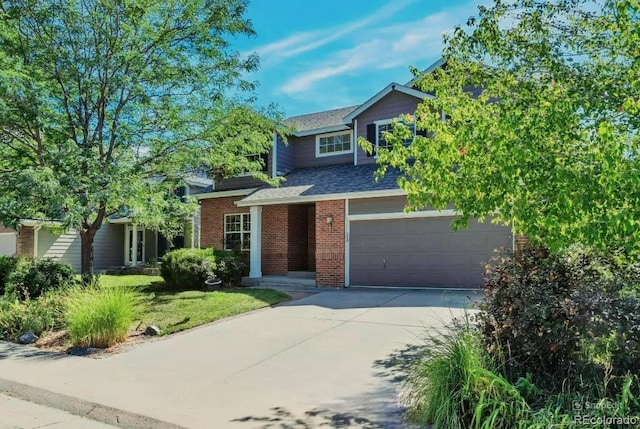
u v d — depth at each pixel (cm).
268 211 1738
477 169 425
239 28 1222
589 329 405
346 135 1809
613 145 331
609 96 420
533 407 386
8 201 1005
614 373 400
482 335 477
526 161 378
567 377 420
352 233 1408
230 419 444
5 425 464
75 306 818
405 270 1327
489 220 1226
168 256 1411
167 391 531
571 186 351
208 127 1248
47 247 2153
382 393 500
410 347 681
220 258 1494
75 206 987
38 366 655
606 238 377
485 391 382
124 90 1155
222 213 1867
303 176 1733
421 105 496
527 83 482
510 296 465
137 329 862
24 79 978
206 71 1223
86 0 1116
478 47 523
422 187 480
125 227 2433
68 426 462
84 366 649
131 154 1231
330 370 591
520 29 507
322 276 1438
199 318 938
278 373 588
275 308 1051
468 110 452
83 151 1052
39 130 1109
